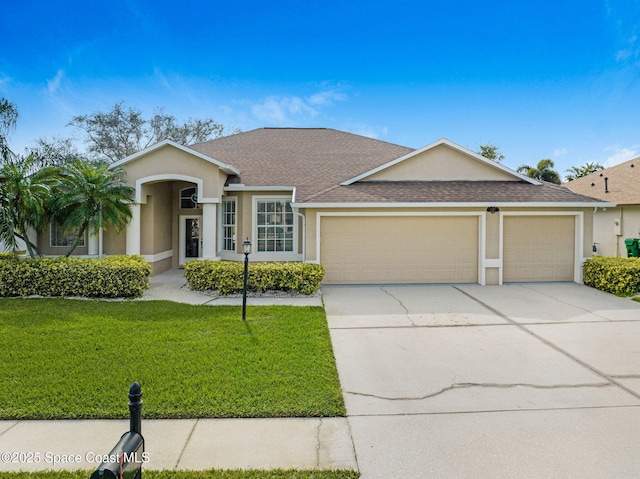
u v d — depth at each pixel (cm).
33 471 338
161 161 1304
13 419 419
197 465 346
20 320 789
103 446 374
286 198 1395
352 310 920
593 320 828
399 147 1822
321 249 1242
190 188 1590
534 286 1202
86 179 1178
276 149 1769
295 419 426
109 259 1131
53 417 420
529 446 377
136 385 275
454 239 1253
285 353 610
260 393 477
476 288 1181
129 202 1286
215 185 1300
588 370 565
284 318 822
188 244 1611
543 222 1255
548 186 1343
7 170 1103
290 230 1402
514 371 563
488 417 433
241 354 604
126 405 443
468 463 352
